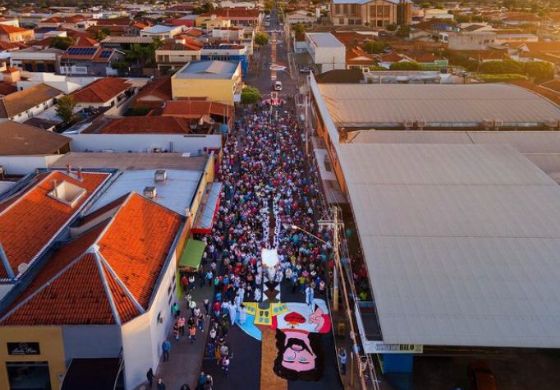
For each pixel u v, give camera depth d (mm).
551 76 138500
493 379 38094
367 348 37438
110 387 35906
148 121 88188
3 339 37469
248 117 111500
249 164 81562
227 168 79750
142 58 154875
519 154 60594
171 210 53812
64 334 37500
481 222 47000
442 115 80312
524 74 138250
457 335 36688
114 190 60688
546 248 43781
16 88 113688
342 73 118500
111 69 150250
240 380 40844
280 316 47750
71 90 115188
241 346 44281
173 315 46469
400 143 67750
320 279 51375
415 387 39375
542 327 37219
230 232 59344
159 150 83375
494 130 77438
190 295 49531
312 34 175500
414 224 46656
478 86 92812
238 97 113062
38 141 79438
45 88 110812
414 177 54469
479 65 143125
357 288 47844
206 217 59094
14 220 48000
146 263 44094
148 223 49344
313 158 82250
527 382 39906
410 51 170875
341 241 54469
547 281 40656
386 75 114188
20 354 37906
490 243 44312
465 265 42062
